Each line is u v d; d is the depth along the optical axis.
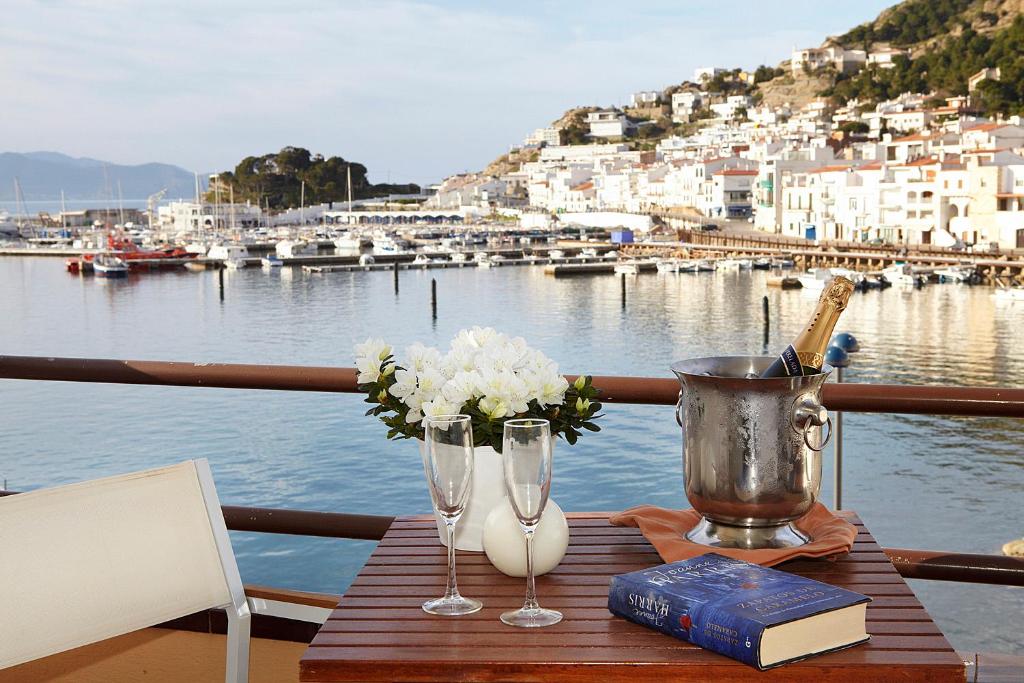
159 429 19.88
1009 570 2.01
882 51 136.62
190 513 1.60
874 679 1.11
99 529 1.54
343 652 1.17
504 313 40.22
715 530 1.48
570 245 70.25
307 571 11.27
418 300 44.75
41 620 1.47
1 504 1.49
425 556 1.54
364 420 19.62
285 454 17.45
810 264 54.84
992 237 52.25
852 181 60.38
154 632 2.24
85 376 2.42
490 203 116.19
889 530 13.24
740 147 86.69
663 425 18.56
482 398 1.52
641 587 1.24
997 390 2.08
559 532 1.42
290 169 126.81
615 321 37.56
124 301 46.28
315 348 33.22
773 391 1.40
